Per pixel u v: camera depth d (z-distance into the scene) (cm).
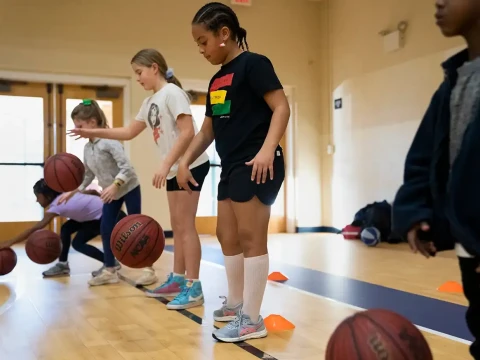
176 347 202
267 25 726
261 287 211
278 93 199
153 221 271
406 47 593
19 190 621
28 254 357
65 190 318
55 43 623
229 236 228
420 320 243
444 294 302
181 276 300
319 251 517
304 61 748
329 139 745
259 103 207
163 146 284
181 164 232
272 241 618
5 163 615
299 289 317
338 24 719
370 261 445
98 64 640
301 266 415
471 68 114
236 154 208
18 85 616
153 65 291
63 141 635
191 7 683
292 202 743
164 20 670
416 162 123
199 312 258
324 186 756
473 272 119
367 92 659
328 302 280
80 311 262
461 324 235
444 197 118
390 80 618
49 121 629
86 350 199
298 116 744
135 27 657
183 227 275
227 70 212
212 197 704
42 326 234
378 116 639
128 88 655
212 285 331
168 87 279
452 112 117
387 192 625
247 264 209
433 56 555
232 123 207
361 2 669
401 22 598
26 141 622
